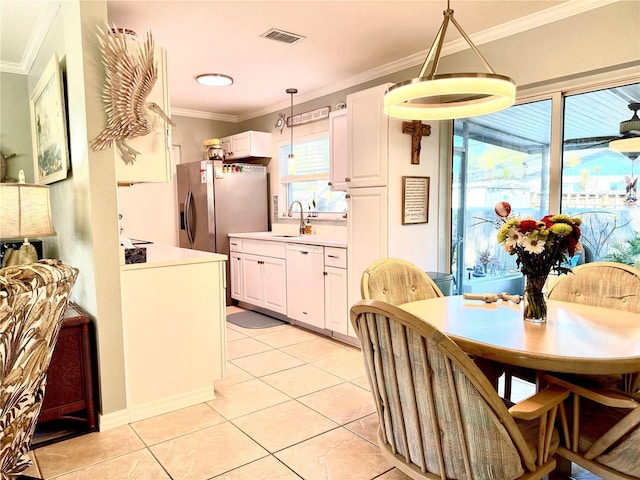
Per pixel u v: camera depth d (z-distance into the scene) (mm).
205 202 5160
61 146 2582
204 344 2684
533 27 2941
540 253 1771
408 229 3518
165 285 2523
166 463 2016
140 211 5555
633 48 2521
